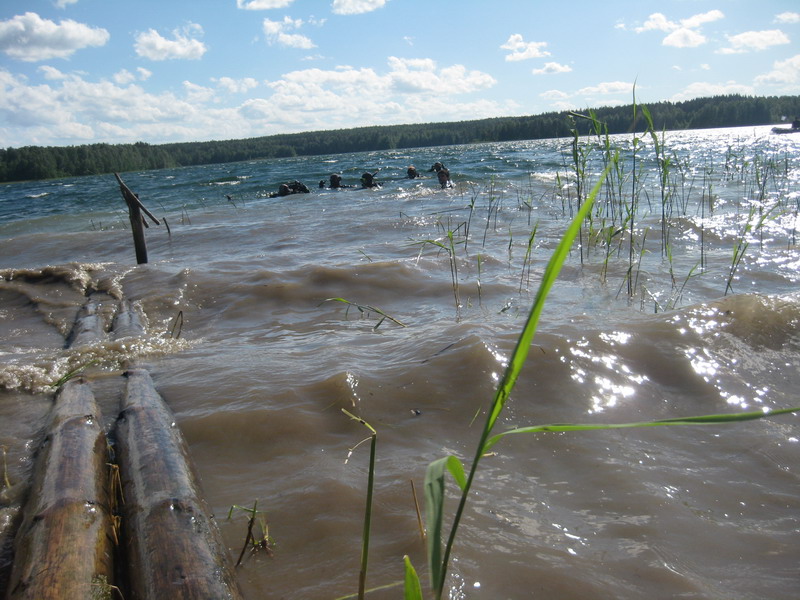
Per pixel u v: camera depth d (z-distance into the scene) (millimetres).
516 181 15336
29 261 8922
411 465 2658
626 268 5789
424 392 3256
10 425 3188
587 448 2762
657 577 1961
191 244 9078
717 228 7430
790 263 5699
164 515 2145
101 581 1843
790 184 11672
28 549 1970
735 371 3389
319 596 1918
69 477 2367
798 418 2951
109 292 6000
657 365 3453
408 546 2129
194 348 4398
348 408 3129
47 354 4340
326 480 2551
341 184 19609
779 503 2346
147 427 2859
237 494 2504
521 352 957
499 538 2166
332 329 4625
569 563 2033
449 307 4957
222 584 1848
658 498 2381
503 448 2787
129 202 7203
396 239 8156
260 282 5844
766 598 1866
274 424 3000
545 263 6207
